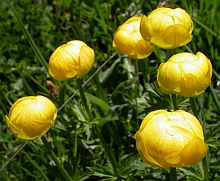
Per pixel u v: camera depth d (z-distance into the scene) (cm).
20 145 57
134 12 67
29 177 56
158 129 35
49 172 47
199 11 66
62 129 51
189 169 45
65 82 61
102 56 66
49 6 73
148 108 49
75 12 71
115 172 49
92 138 55
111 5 71
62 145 56
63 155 54
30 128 41
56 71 45
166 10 44
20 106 42
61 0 73
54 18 71
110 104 60
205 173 45
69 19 71
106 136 58
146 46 48
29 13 72
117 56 65
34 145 56
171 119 35
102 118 56
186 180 47
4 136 59
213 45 63
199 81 39
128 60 63
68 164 48
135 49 48
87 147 56
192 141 34
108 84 63
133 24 48
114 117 58
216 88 58
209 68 40
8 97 64
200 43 63
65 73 45
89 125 48
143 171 50
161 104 48
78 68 45
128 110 58
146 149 35
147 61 60
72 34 69
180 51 62
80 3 72
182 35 43
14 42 69
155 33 43
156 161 35
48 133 58
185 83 39
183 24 43
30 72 66
